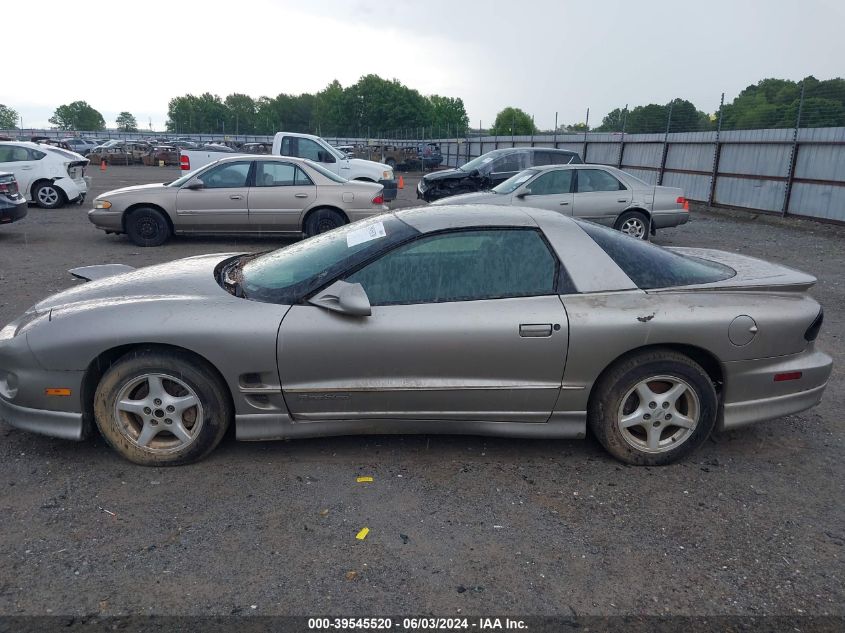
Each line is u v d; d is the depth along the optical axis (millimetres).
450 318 3475
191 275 3982
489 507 3293
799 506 3377
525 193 11602
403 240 3617
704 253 4570
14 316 6551
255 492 3379
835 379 5281
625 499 3398
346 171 15867
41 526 3045
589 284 3605
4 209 11211
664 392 3680
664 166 21656
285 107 132625
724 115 18844
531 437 3713
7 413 3652
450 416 3633
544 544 3000
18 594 2592
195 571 2756
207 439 3576
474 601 2617
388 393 3543
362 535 3029
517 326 3473
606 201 11820
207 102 121375
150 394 3512
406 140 55469
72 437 3557
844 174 14844
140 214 10789
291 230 11094
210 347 3426
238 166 10945
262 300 3576
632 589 2711
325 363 3482
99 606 2541
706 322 3559
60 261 9570
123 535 2990
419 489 3451
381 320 3459
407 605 2584
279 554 2881
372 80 95812
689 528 3154
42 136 65312
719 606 2623
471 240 3639
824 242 13148
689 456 3898
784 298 3781
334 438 4020
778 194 16719
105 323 3459
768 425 4367
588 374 3574
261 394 3533
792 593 2709
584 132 27000
